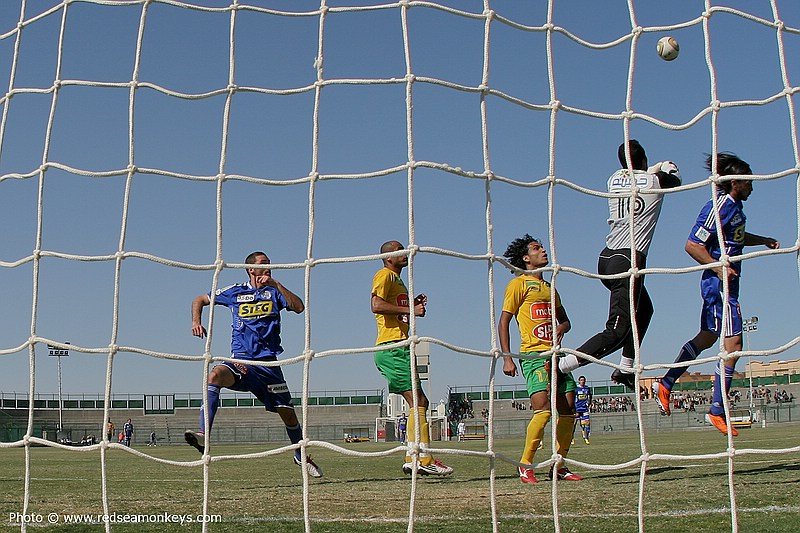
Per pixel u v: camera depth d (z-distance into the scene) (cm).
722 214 677
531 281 675
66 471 903
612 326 695
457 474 754
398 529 410
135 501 540
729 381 698
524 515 450
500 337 676
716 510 444
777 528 389
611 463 912
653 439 2236
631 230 459
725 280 445
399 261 755
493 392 406
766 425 4441
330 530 410
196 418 5947
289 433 773
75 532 413
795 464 688
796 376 5606
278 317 773
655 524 409
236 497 564
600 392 6016
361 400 6228
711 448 1341
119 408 5894
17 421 5325
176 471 877
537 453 1207
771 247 721
